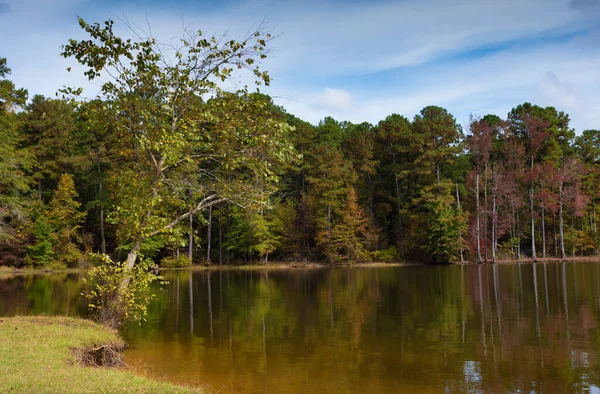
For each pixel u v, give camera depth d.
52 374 7.12
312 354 11.15
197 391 7.32
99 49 11.73
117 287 12.67
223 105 12.78
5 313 16.38
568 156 58.88
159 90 12.63
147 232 12.81
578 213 51.56
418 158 50.50
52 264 42.94
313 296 22.56
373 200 58.88
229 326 14.74
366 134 58.69
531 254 55.94
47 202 49.69
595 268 37.53
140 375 9.09
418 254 51.31
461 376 9.24
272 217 51.78
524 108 60.28
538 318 15.25
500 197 51.12
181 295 23.41
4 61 23.72
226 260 52.78
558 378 8.99
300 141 55.78
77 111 12.68
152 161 13.08
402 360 10.51
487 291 23.02
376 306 18.78
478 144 50.53
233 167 13.21
